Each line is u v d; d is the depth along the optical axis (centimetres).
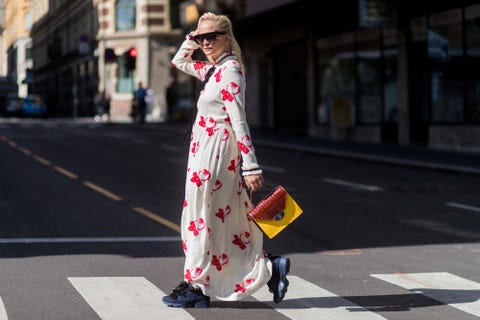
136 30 6306
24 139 3272
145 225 1202
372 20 2733
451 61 2650
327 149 2781
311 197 1587
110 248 1006
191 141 682
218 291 676
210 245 669
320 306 714
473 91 2552
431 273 877
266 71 4350
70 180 1820
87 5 4084
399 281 832
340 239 1104
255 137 3506
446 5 2661
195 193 667
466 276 863
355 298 751
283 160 2528
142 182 1806
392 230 1185
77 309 689
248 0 4203
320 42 3522
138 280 813
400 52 2928
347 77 3300
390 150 2706
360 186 1797
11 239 1063
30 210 1341
